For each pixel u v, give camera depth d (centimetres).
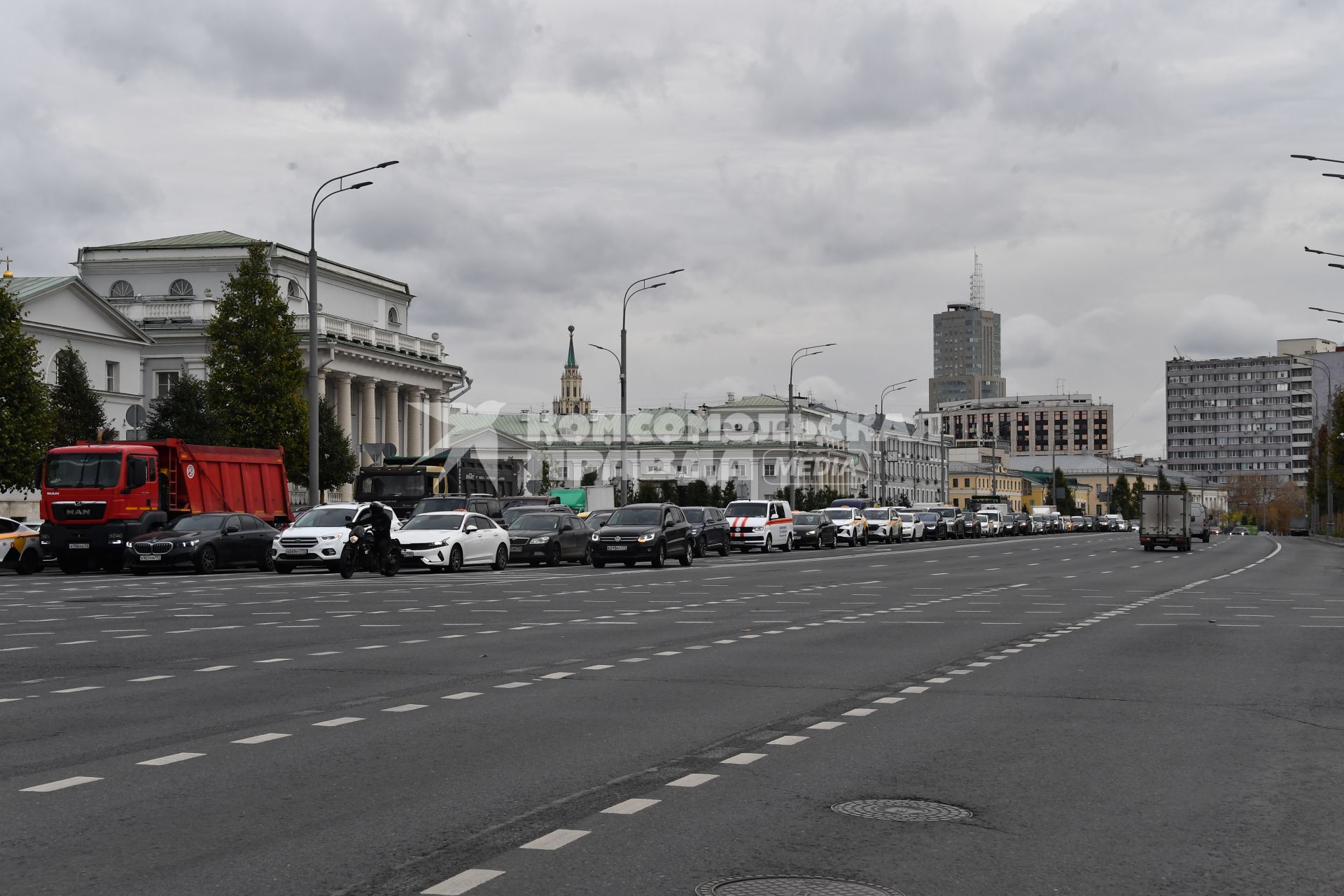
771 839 692
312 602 2503
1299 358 16175
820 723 1079
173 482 4009
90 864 637
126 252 9206
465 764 894
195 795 792
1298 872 641
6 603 2456
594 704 1179
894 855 664
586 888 600
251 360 5672
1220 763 920
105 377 7238
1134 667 1499
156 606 2403
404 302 11069
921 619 2183
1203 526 8819
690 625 2033
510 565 4397
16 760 902
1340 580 3644
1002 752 955
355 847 671
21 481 4472
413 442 10538
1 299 4497
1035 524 12781
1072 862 655
